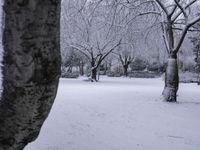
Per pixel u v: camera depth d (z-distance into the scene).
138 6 20.19
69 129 9.86
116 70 60.09
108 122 11.37
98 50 37.81
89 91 23.28
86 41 37.59
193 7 21.75
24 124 2.71
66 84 32.25
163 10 19.16
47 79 2.56
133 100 17.94
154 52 38.28
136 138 9.20
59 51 2.64
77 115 12.47
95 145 8.23
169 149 8.20
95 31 35.72
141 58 48.47
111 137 9.16
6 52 2.42
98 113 13.18
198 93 23.97
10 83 2.49
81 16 33.81
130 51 38.34
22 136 2.81
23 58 2.40
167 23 18.62
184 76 43.19
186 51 44.25
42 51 2.45
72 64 55.53
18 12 2.31
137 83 35.97
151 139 9.15
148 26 21.72
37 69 2.47
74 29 35.94
